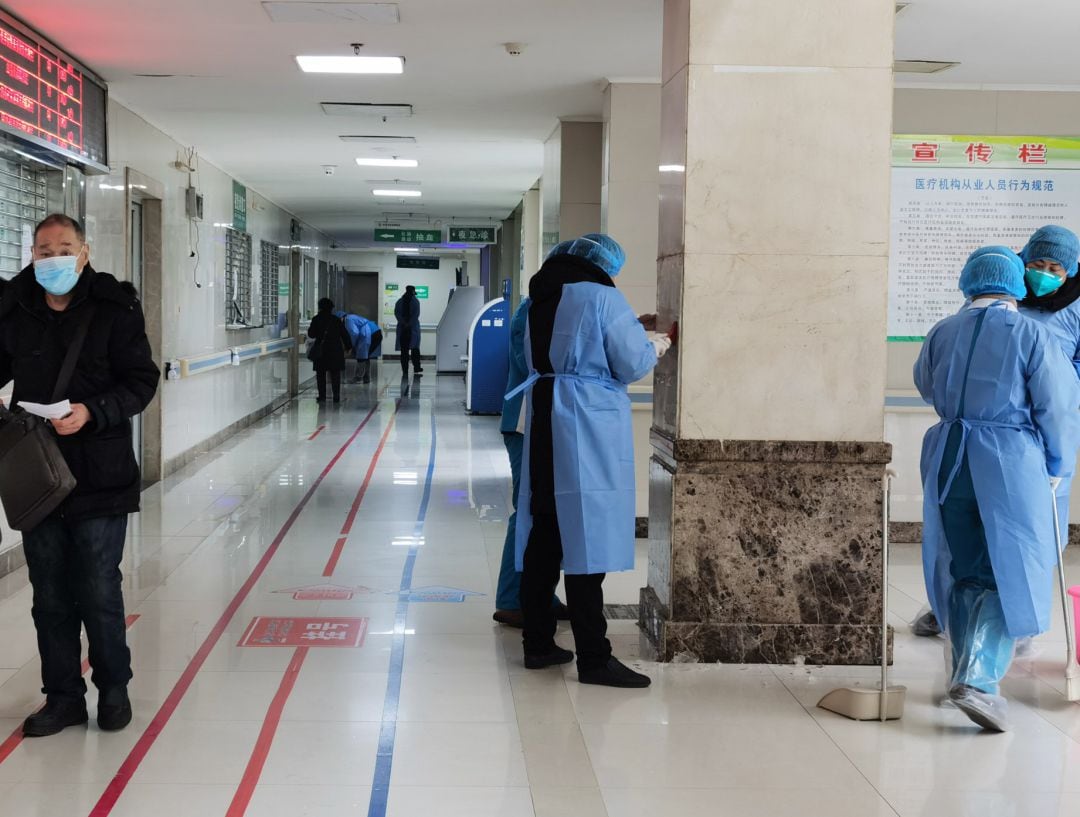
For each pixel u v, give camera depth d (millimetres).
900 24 5672
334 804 3061
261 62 6875
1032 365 3805
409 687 4047
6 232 5902
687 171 4293
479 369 14289
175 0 5480
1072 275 4664
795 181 4316
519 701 3928
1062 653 4680
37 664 4230
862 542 4391
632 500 4141
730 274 4324
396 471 9492
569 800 3123
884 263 4348
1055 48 6090
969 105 6898
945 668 4109
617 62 6781
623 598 5430
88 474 3422
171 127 9289
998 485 3781
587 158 8797
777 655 4383
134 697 3883
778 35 4281
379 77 7320
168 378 9109
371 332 22562
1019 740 3646
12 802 3035
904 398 6930
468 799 3113
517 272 17609
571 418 4066
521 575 4430
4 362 3527
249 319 13703
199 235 10688
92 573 3482
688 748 3525
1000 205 6941
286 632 4711
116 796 3082
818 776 3322
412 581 5652
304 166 11992
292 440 11703
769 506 4367
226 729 3600
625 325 4066
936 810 3094
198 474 9250
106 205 7578
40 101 6125
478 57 6703
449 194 15000
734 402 4352
